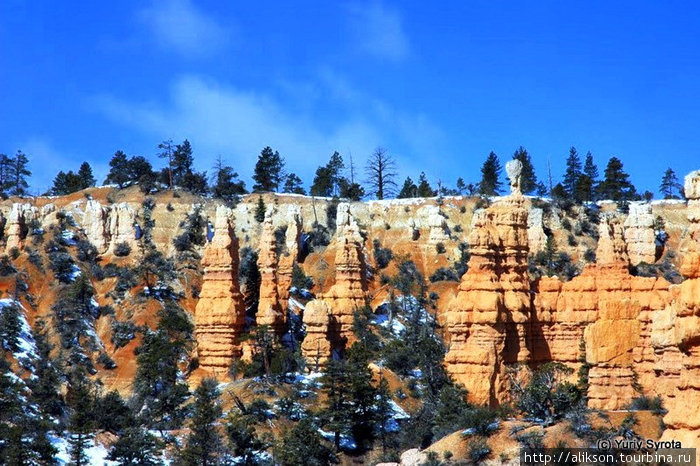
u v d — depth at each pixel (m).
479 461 96.25
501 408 109.69
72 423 133.50
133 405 150.50
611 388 100.38
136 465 121.56
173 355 156.12
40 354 179.38
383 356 156.12
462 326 120.94
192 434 125.69
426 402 132.75
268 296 170.88
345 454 126.62
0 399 131.62
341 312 172.00
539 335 127.00
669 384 74.81
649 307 117.94
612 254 126.62
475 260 123.38
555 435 95.31
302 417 132.75
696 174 62.66
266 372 147.12
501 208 128.38
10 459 115.31
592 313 125.75
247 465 120.12
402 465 104.19
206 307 159.88
